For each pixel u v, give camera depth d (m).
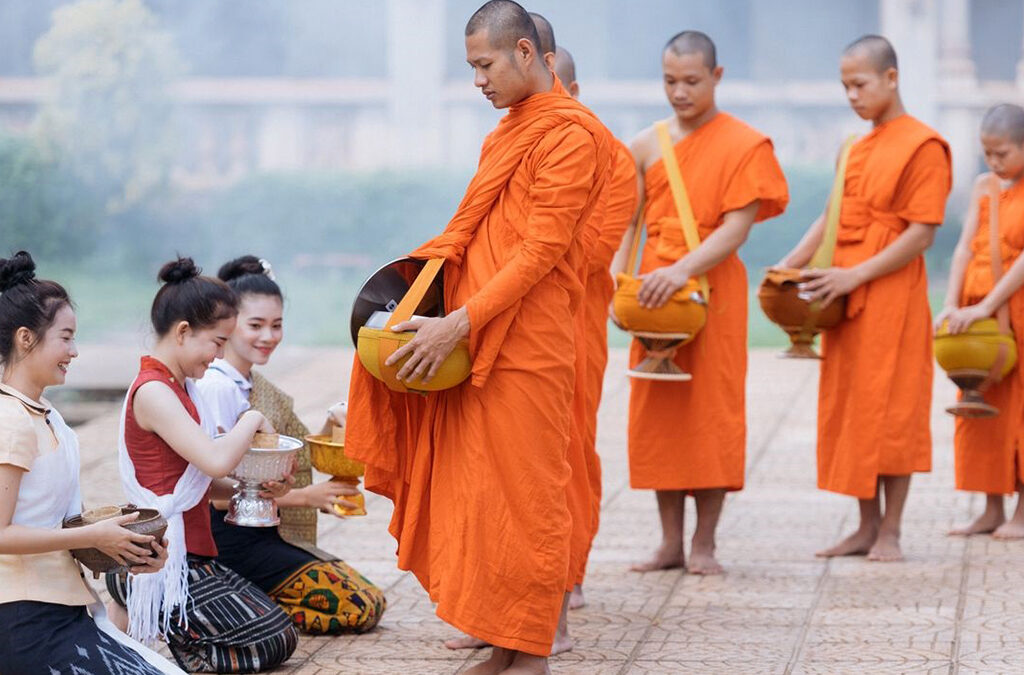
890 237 6.25
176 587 4.52
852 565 6.17
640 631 5.19
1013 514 7.02
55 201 21.14
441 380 4.21
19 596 3.84
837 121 23.72
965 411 6.46
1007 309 6.50
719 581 5.92
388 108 23.67
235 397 4.98
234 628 4.63
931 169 6.16
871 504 6.37
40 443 3.90
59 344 3.90
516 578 4.22
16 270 3.92
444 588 4.28
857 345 6.27
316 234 22.23
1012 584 5.76
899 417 6.20
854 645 4.97
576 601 5.51
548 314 4.27
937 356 6.61
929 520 7.05
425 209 22.25
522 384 4.23
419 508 4.47
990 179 6.64
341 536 6.75
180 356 4.53
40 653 3.81
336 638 5.11
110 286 20.28
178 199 22.03
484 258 4.30
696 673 4.69
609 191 4.89
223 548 5.09
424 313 4.50
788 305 6.25
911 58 23.38
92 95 21.30
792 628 5.20
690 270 5.84
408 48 23.66
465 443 4.29
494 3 4.32
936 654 4.84
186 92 22.83
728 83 23.97
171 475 4.50
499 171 4.27
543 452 4.25
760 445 9.09
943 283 20.72
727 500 7.56
